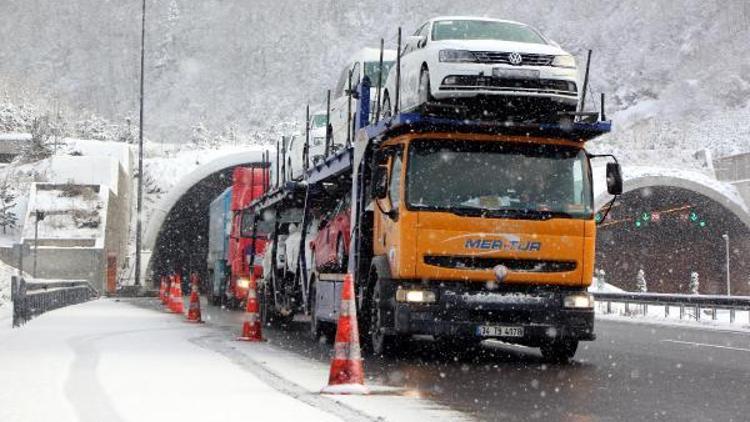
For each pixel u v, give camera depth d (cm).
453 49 3381
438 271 3195
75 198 13350
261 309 5994
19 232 13900
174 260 18612
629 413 2178
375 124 3522
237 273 7869
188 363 2994
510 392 2538
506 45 3431
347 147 3950
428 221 3194
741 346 4253
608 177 3403
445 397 2409
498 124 3234
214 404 2083
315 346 4103
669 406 2297
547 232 3244
